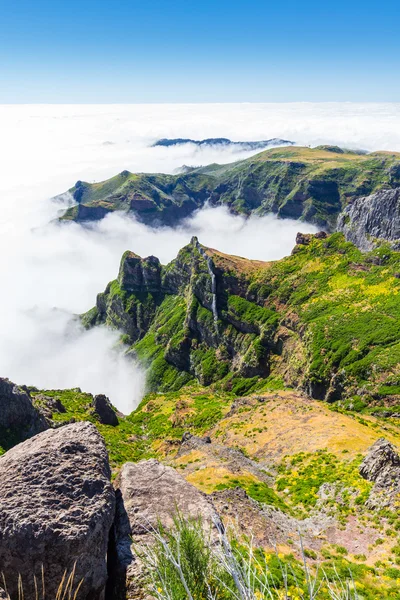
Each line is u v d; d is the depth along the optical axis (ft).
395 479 110.32
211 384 621.72
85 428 50.67
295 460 150.61
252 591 19.24
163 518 46.03
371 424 190.29
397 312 411.75
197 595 22.34
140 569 39.68
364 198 627.87
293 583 59.21
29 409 216.74
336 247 614.75
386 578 74.74
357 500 109.19
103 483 42.98
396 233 542.16
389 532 92.63
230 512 93.61
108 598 38.81
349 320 433.89
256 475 144.05
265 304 611.47
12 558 35.81
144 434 349.82
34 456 44.14
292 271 624.59
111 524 41.45
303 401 229.66
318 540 92.48
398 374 319.47
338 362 385.29
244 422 211.61
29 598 35.65
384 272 504.84
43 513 37.93
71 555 36.40
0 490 39.96
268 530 88.99
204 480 134.62
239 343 613.93
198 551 24.06
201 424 298.76
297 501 118.73
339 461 140.15
